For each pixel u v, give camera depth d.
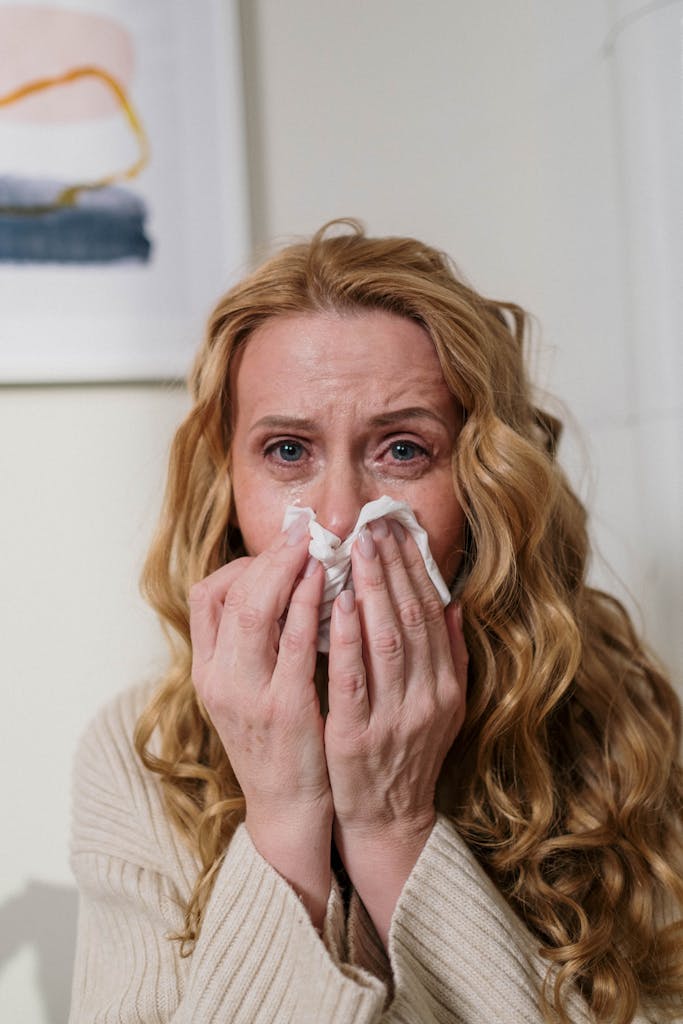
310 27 1.25
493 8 1.30
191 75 1.18
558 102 1.26
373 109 1.26
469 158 1.29
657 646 1.15
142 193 1.17
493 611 0.85
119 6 1.16
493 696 0.88
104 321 1.16
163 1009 0.76
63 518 1.17
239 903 0.72
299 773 0.74
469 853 0.78
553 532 0.96
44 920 1.17
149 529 1.19
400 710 0.74
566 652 0.88
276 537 0.78
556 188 1.27
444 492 0.81
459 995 0.74
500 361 0.88
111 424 1.18
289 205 1.24
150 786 0.90
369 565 0.73
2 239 1.13
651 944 0.84
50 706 1.17
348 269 0.80
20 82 1.13
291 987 0.69
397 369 0.77
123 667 1.19
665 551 1.13
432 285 0.79
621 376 1.18
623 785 0.91
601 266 1.20
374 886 0.76
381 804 0.76
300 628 0.73
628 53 1.12
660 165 1.10
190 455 0.89
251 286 0.81
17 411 1.16
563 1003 0.76
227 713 0.75
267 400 0.78
